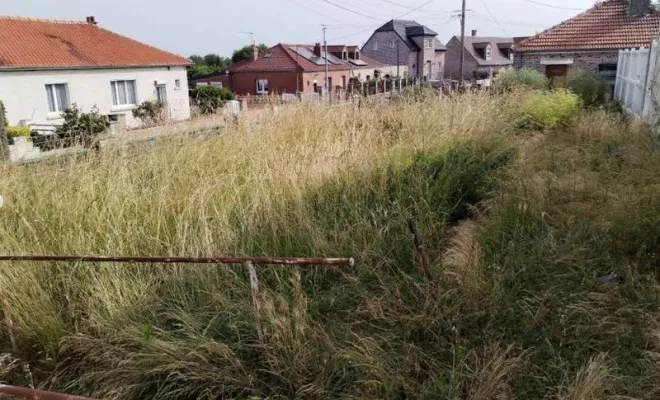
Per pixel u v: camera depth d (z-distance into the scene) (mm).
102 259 3059
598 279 3490
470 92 9414
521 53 19438
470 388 2654
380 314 3215
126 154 5637
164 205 4461
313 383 2701
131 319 3277
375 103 8562
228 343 3029
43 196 4660
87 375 2938
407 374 2779
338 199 4887
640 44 17500
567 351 2850
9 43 20484
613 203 4324
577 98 10922
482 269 3570
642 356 2764
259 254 3980
